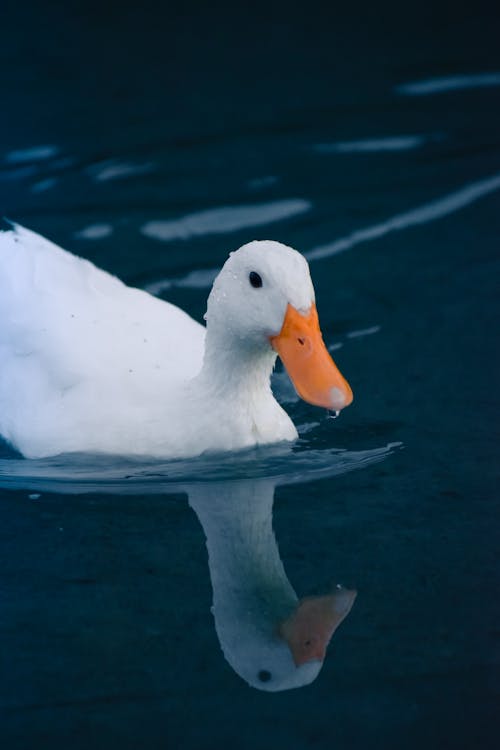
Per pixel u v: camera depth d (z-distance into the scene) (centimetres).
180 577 750
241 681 652
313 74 1648
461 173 1389
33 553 782
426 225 1293
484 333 1100
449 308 1147
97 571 758
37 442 923
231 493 861
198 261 1231
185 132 1503
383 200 1341
